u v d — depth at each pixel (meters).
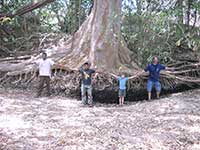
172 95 16.16
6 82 17.73
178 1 17.39
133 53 17.72
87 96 14.70
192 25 18.30
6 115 11.52
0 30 20.94
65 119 11.14
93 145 8.52
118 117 11.50
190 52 18.45
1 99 14.23
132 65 17.28
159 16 16.31
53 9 22.64
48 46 20.16
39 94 15.88
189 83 17.59
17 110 12.38
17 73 17.58
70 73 16.61
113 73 16.19
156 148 8.50
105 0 16.88
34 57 18.80
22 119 11.05
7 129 9.80
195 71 18.23
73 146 8.42
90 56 16.77
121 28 17.77
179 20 16.95
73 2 21.86
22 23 21.73
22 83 17.45
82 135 9.23
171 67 17.86
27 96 15.65
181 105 13.24
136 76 16.16
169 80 17.05
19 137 9.06
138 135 9.39
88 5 21.80
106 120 11.01
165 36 17.25
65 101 14.89
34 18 22.31
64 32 22.28
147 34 17.36
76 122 10.70
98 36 16.78
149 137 9.23
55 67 16.83
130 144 8.67
